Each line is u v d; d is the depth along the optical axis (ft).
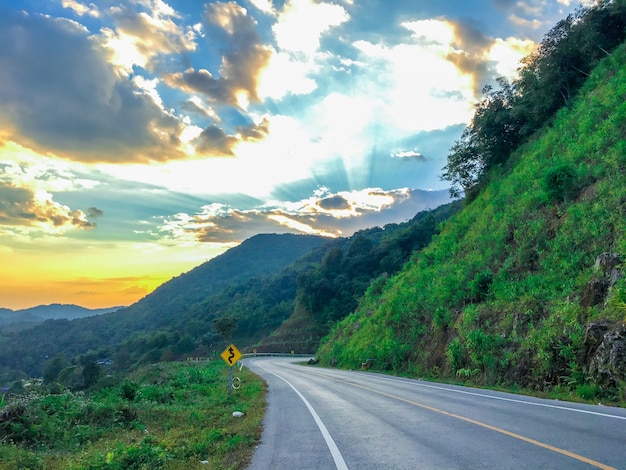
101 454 29.68
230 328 270.05
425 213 546.26
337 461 22.56
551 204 80.28
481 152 163.94
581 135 89.15
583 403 37.65
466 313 79.36
